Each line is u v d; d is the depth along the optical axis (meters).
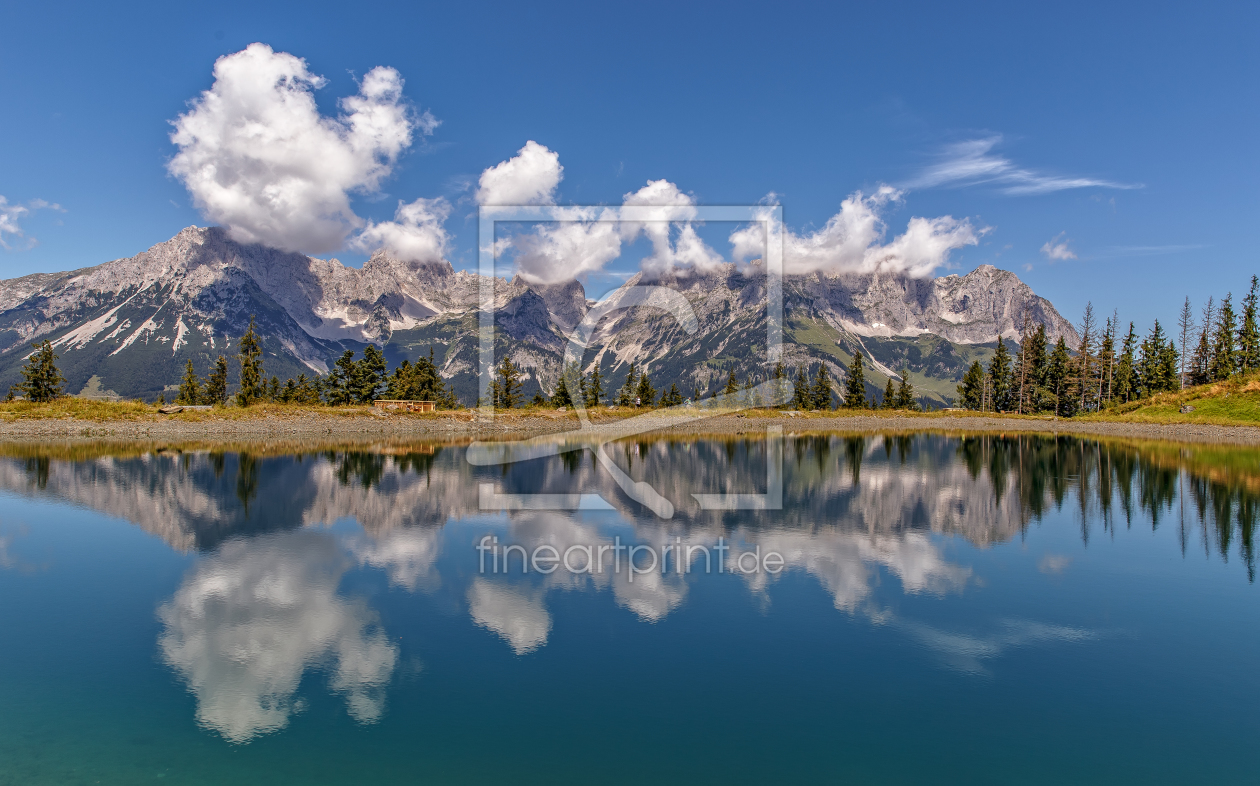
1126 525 25.69
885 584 18.16
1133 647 14.17
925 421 95.44
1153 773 9.68
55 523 25.03
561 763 9.77
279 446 53.44
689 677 12.60
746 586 17.91
